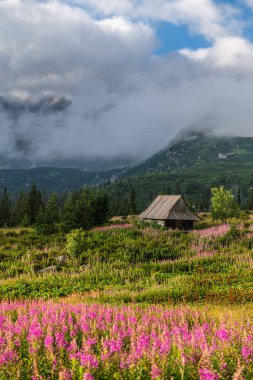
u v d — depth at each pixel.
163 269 27.31
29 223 69.75
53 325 11.41
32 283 24.05
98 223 60.94
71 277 25.58
